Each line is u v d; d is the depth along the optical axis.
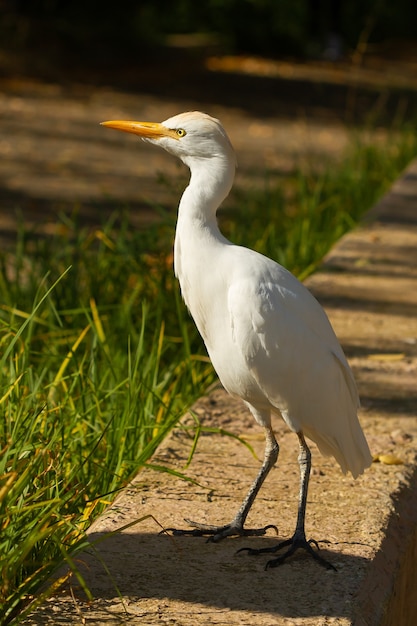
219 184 6.43
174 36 48.28
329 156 25.23
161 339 9.36
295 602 5.74
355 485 7.37
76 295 11.07
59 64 35.91
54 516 6.24
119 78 36.31
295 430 6.38
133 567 6.10
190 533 6.54
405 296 12.24
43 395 8.09
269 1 46.84
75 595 5.76
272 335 6.14
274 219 16.06
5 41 35.34
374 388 9.35
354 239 14.84
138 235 12.85
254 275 6.21
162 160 24.48
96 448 7.27
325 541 6.48
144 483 7.29
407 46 54.56
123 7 44.44
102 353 9.49
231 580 5.98
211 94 35.22
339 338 10.69
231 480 7.41
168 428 7.89
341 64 45.97
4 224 17.42
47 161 23.44
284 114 32.44
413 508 7.25
